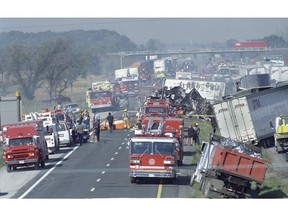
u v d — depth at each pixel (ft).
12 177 169.68
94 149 224.12
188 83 304.71
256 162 119.03
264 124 209.26
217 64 298.97
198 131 208.64
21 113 233.96
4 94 315.17
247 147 133.59
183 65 316.60
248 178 118.52
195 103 282.77
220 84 290.76
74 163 189.16
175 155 146.92
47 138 220.02
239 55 287.48
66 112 265.54
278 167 153.89
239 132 210.79
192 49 290.97
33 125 188.85
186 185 141.69
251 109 209.26
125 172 164.14
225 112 212.23
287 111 210.18
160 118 181.98
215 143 131.54
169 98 297.94
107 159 192.95
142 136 148.77
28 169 182.91
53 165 188.44
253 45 280.92
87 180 155.43
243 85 252.62
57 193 138.82
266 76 251.80
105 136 263.90
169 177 144.46
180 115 266.36
